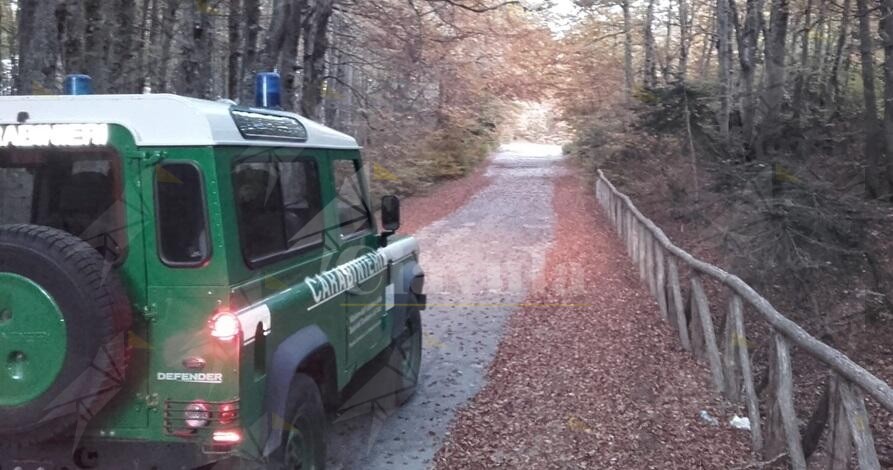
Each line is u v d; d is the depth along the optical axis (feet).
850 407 16.22
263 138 14.96
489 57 87.45
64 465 13.09
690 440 20.95
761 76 68.08
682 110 65.57
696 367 27.48
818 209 42.45
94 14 36.35
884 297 40.06
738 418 22.70
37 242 11.96
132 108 13.30
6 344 12.00
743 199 47.26
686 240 56.39
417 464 19.30
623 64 103.14
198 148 13.05
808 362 33.35
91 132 13.25
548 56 99.30
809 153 57.41
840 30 70.90
